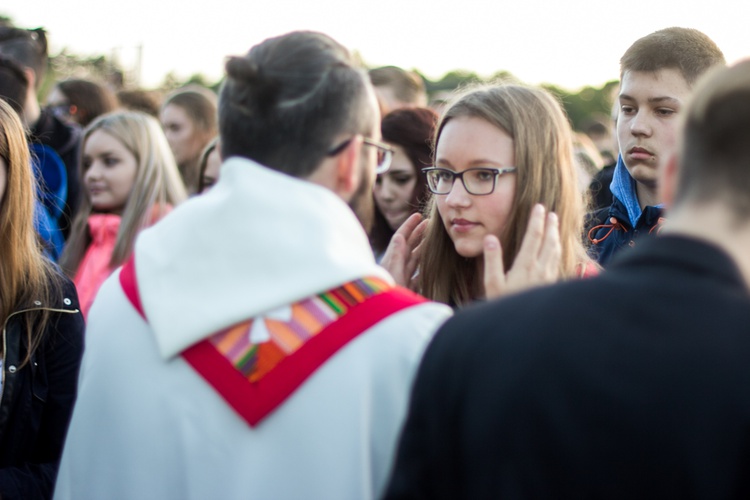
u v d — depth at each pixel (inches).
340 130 60.2
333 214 59.2
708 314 43.6
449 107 90.0
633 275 46.7
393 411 56.1
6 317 89.0
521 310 47.9
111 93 232.7
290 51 60.6
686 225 46.9
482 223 86.0
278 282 57.4
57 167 177.6
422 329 57.4
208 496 56.7
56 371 91.5
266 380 56.5
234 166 60.5
